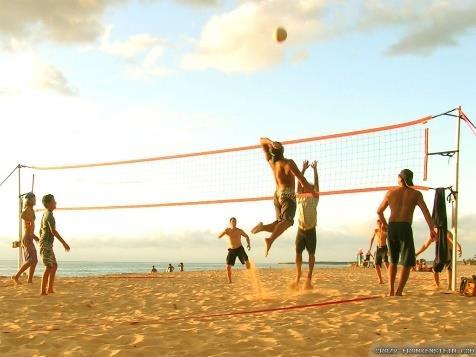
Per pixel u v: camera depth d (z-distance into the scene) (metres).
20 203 11.20
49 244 7.16
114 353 3.37
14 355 3.39
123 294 7.28
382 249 8.76
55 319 5.16
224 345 3.61
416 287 7.79
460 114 6.70
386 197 6.28
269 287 8.36
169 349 3.49
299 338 3.85
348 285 8.71
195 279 11.31
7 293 7.23
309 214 7.07
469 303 5.44
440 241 6.69
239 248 9.58
